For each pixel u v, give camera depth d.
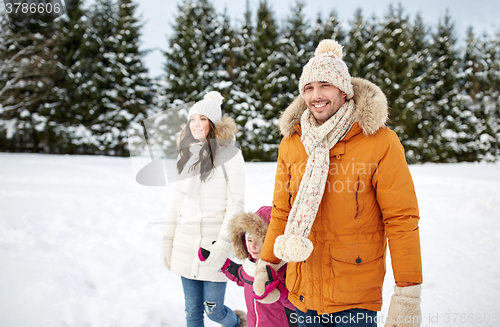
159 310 2.54
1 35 16.98
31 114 19.98
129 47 21.20
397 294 1.37
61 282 2.73
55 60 19.94
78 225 4.52
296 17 21.55
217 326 2.45
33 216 4.65
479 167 14.35
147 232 4.31
